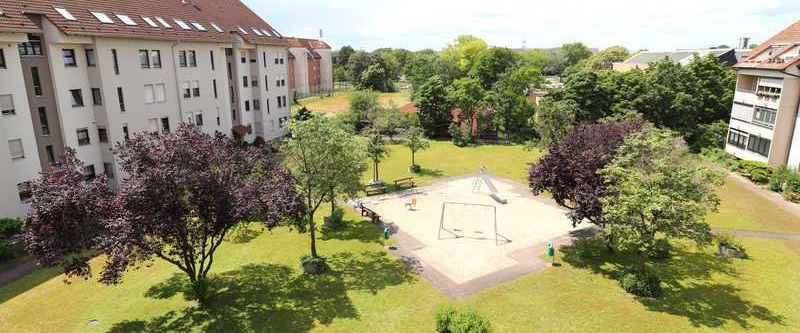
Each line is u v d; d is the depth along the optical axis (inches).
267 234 1077.1
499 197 1336.1
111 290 810.8
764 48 1608.0
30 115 1080.2
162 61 1418.6
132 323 705.6
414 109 2605.8
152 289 812.6
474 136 2265.0
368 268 898.7
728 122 1978.3
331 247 1005.2
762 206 1242.6
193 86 1558.8
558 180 879.7
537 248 990.4
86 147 1251.2
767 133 1496.1
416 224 1151.6
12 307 762.2
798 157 1409.9
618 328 687.1
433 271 884.6
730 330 674.8
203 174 637.3
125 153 679.7
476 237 1059.9
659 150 761.6
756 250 960.9
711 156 1732.3
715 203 735.7
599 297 777.6
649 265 893.2
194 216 668.7
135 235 590.9
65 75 1167.6
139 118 1360.7
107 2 1309.1
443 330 671.8
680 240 1006.4
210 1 1840.6
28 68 1090.1
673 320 703.7
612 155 843.4
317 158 861.2
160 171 605.3
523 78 2348.7
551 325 697.6
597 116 2009.1
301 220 809.5
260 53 1956.2
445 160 1875.0
